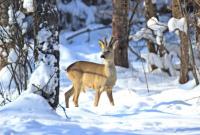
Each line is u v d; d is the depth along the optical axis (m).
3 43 25.36
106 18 67.12
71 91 26.97
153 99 27.14
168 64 37.06
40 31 20.88
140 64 42.78
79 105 26.80
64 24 65.88
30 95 20.80
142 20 52.84
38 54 20.98
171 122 20.14
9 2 26.34
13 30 24.47
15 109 20.28
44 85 20.89
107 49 26.48
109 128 18.61
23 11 24.59
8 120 18.98
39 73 20.91
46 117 19.77
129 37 38.84
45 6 20.84
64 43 59.50
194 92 27.92
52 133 17.50
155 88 31.69
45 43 20.88
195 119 20.91
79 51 52.56
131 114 22.61
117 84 33.25
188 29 28.31
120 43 38.19
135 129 18.66
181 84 32.56
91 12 66.94
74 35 61.12
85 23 66.62
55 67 21.03
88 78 26.78
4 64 31.70
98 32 62.31
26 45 24.45
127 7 37.94
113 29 38.41
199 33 29.00
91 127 18.61
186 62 32.38
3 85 30.17
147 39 37.25
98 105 26.69
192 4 29.50
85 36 61.56
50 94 20.98
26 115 19.61
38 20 20.89
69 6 66.38
